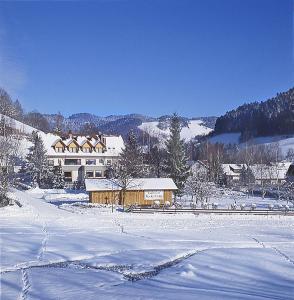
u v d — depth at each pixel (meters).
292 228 48.81
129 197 65.50
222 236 41.94
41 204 63.75
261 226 49.91
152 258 31.25
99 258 30.94
